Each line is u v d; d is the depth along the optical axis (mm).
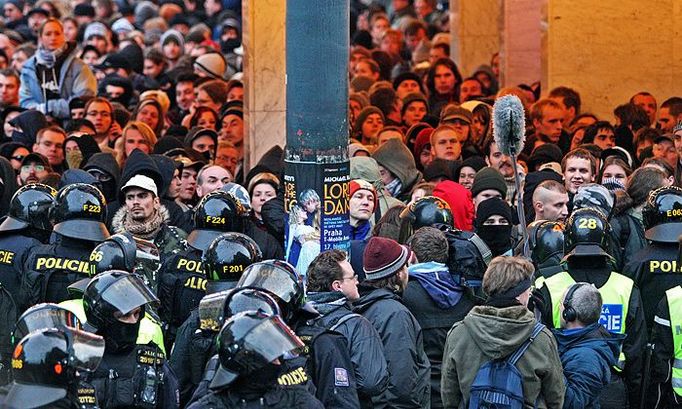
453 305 17609
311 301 16109
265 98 29625
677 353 17891
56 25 37250
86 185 18969
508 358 15719
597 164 26469
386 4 63625
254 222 23047
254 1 29438
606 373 16438
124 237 17047
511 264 15945
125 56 42781
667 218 19047
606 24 36844
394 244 17094
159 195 23109
